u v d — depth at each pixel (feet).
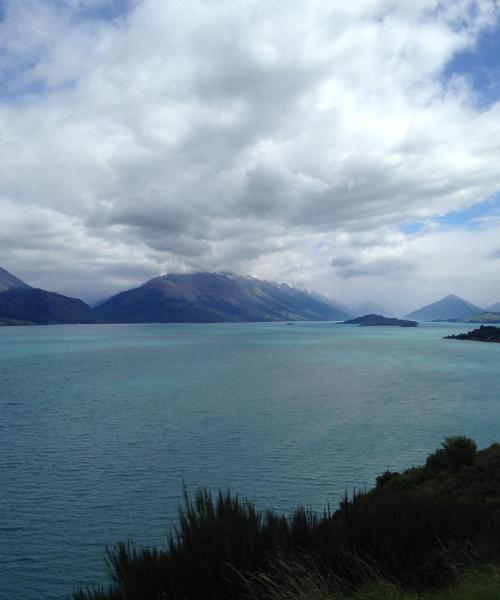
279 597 21.98
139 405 212.64
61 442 146.10
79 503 97.91
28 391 255.50
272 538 26.27
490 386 278.87
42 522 88.89
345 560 25.16
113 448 139.23
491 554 26.23
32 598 65.51
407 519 29.58
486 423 175.42
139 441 147.23
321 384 287.69
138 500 99.40
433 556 25.91
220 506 27.99
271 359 471.62
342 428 166.50
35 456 130.82
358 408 206.80
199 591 24.13
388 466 122.21
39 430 162.50
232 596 23.52
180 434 157.07
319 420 180.55
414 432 160.45
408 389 265.34
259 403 218.59
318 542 27.32
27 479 112.37
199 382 296.30
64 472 117.60
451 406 212.23
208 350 601.62
